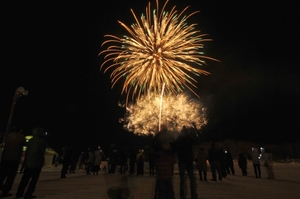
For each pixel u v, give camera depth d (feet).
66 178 55.21
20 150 32.12
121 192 28.63
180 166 32.07
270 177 60.29
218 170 54.24
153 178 57.16
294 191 38.75
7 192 31.71
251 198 32.45
